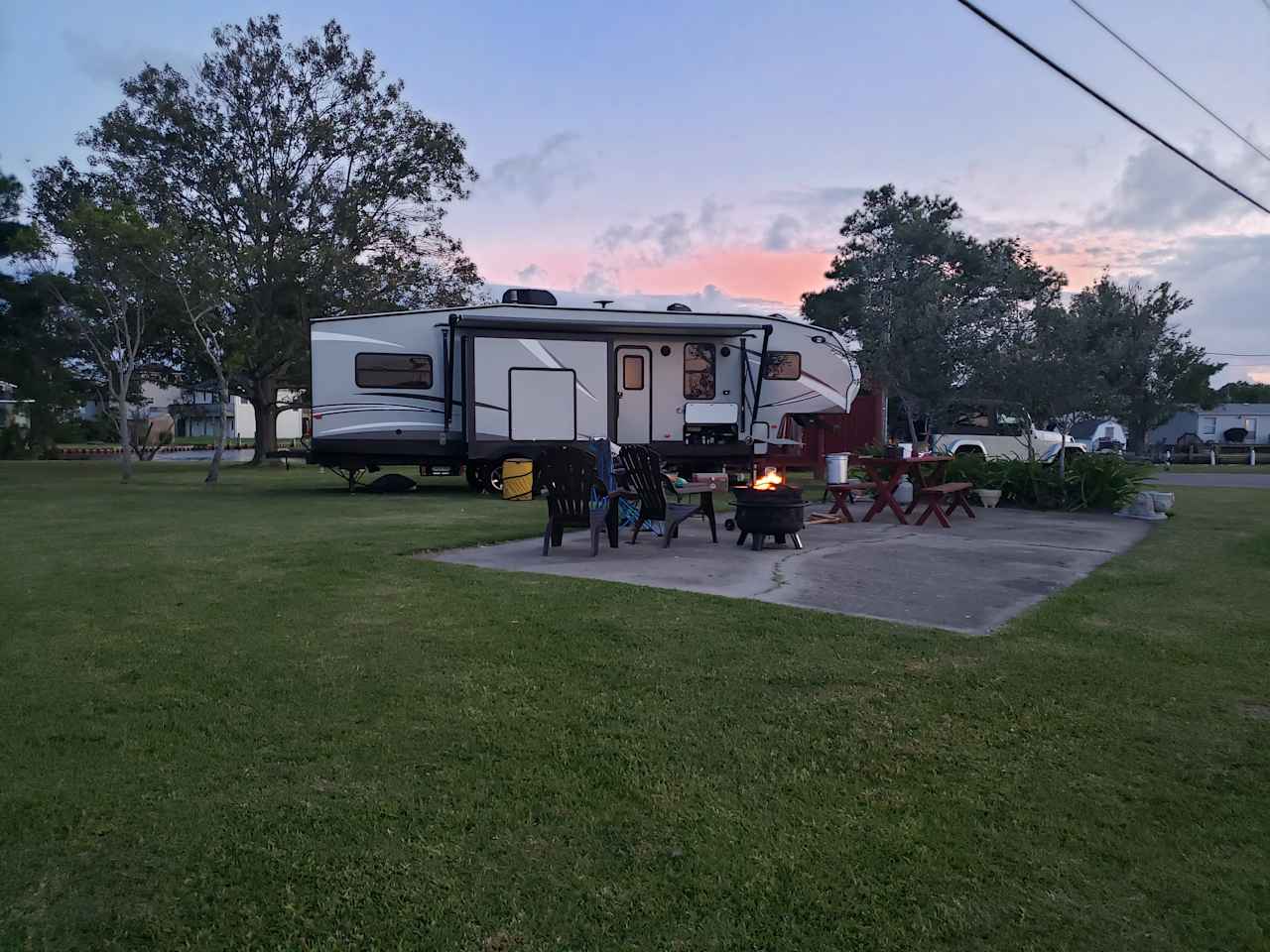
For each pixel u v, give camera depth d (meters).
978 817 2.71
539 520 10.00
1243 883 2.37
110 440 37.81
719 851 2.52
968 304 12.91
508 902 2.27
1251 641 4.53
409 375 14.00
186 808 2.73
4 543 7.86
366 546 7.53
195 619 4.95
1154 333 12.06
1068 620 4.94
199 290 16.97
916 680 3.89
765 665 4.08
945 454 11.12
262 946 2.11
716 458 14.54
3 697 3.67
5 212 19.33
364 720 3.44
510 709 3.56
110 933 2.14
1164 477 20.77
